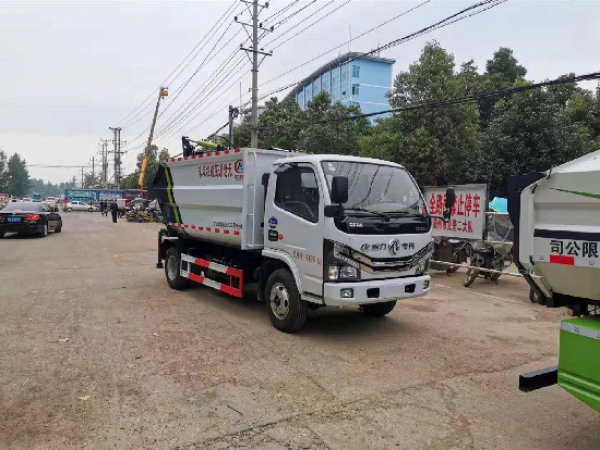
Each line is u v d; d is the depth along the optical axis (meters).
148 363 4.96
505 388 4.54
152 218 33.94
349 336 6.13
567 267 3.26
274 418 3.80
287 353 5.39
